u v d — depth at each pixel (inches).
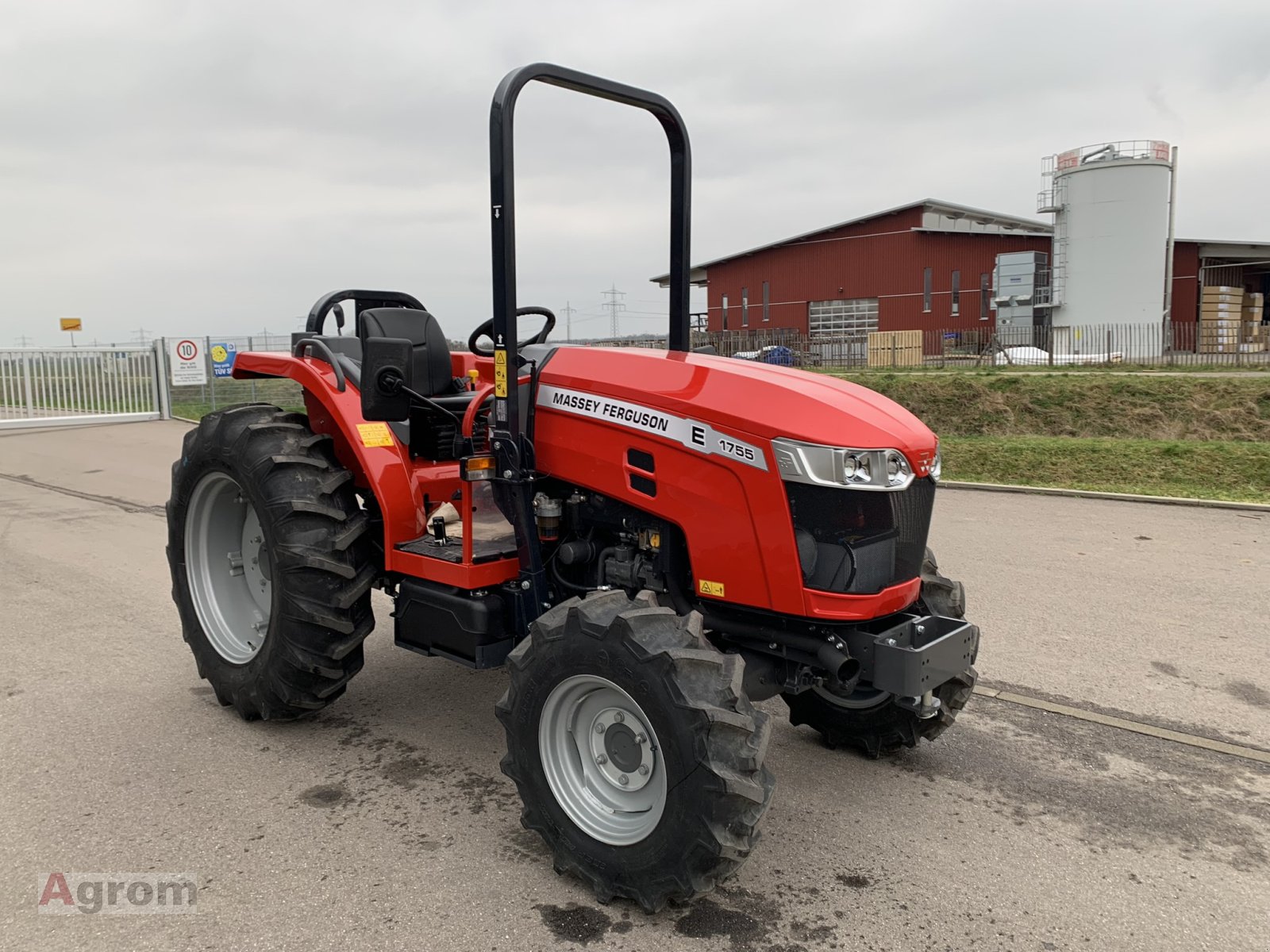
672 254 147.4
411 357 137.1
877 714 145.8
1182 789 140.2
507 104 120.1
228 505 171.0
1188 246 1371.8
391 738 154.7
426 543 144.5
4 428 668.1
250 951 99.9
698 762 98.5
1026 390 598.5
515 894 110.8
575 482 129.2
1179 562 269.3
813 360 1203.9
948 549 287.0
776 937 103.5
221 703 165.0
